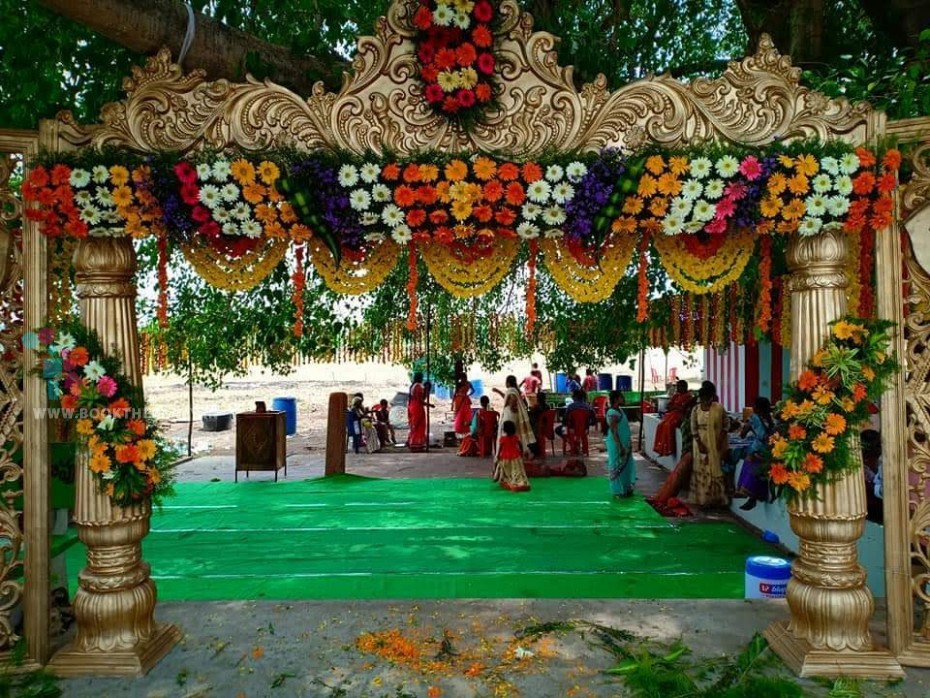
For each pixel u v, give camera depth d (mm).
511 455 8758
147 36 3377
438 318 9250
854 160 2914
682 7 6523
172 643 3367
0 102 4414
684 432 7914
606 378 19453
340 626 3602
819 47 5039
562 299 8453
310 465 11109
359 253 3236
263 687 2969
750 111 3107
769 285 3299
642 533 6574
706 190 2943
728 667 3098
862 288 3340
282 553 5977
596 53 4535
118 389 3105
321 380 29984
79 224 2986
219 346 7512
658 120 3117
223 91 3102
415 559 5777
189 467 10898
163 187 2963
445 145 3135
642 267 3258
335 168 3008
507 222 3006
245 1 4906
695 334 6402
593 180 2934
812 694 2859
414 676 3061
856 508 3047
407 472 10312
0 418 3150
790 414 3072
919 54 3914
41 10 4348
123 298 3193
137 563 3232
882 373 2994
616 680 3018
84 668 3061
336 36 4781
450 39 3029
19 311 3174
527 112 3125
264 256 3232
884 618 3584
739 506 7168
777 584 4039
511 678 3039
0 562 3135
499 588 4992
